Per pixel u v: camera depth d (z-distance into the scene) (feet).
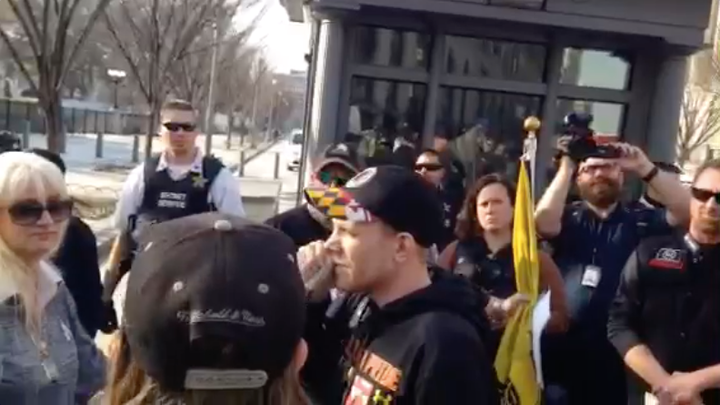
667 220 13.89
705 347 11.72
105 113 147.64
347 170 13.60
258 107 196.13
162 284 5.00
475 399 7.01
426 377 6.98
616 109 22.56
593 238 14.05
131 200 16.17
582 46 22.18
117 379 5.68
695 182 11.78
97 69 156.87
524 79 22.24
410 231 7.59
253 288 5.01
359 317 8.11
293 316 5.19
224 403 5.04
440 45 21.68
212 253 5.04
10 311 9.22
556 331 13.03
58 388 9.47
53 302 9.89
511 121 22.39
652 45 22.11
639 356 11.84
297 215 13.44
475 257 13.26
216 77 92.43
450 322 7.21
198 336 4.85
